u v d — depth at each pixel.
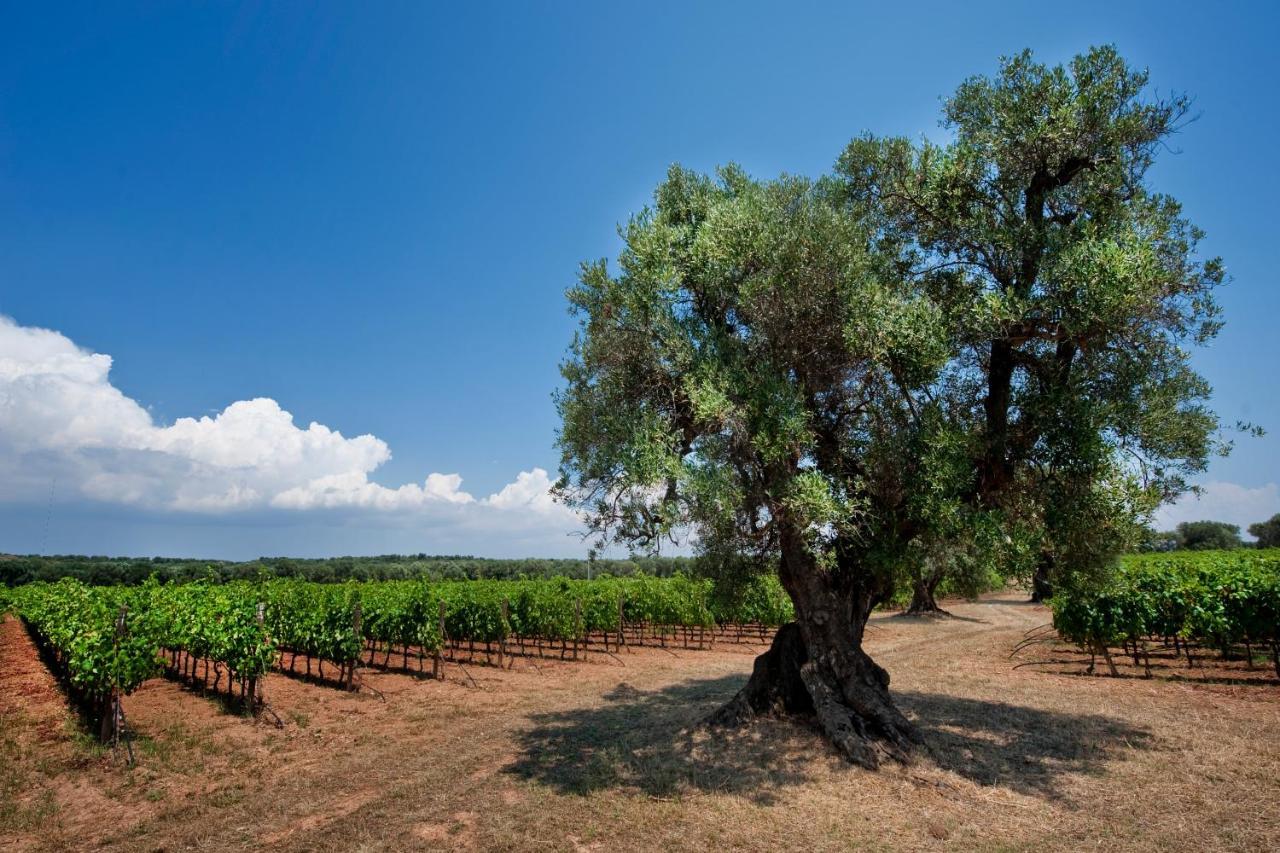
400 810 7.46
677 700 13.37
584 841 6.49
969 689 13.95
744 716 10.41
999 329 8.84
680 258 10.04
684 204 10.88
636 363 9.74
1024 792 7.64
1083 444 8.36
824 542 9.11
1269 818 6.81
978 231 9.55
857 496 9.59
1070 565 9.48
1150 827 6.63
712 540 9.79
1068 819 6.86
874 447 9.36
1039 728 10.43
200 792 8.34
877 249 10.61
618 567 71.06
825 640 9.90
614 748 9.59
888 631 26.28
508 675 17.69
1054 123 8.94
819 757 8.83
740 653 22.56
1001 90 9.59
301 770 9.18
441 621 17.34
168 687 15.78
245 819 7.37
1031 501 9.61
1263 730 10.25
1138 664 17.02
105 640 10.70
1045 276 8.53
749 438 8.74
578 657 21.34
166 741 10.69
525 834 6.67
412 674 18.00
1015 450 9.49
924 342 8.67
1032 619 30.89
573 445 10.03
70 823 7.38
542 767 8.93
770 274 8.98
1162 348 9.07
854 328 8.84
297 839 6.76
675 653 22.61
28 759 9.66
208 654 13.80
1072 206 9.74
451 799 7.76
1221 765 8.55
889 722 9.10
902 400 9.98
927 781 7.93
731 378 8.95
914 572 9.82
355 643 15.20
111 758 9.69
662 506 8.54
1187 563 21.27
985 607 38.78
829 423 10.21
